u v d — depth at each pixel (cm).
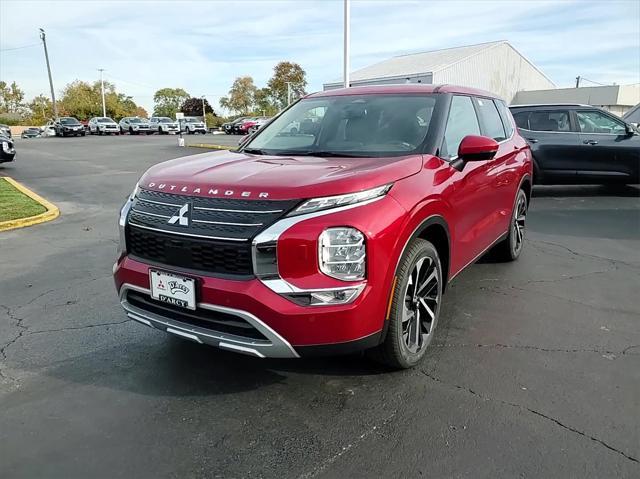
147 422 284
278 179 288
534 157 1010
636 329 402
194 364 350
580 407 294
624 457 251
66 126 4234
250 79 8038
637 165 989
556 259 597
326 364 347
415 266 318
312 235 264
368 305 278
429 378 328
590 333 394
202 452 259
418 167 329
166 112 10481
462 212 384
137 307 322
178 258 291
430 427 277
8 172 1567
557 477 237
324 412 292
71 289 504
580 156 995
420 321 344
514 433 271
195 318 291
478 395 307
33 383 326
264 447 262
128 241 325
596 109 1014
